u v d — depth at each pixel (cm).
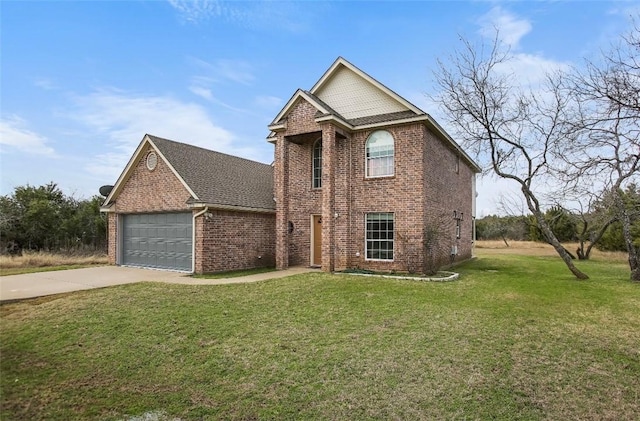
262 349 585
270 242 1662
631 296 964
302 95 1466
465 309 810
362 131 1459
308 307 825
